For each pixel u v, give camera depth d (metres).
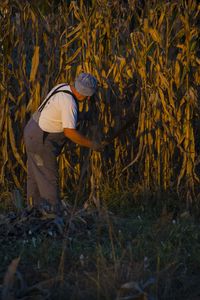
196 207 14.18
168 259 10.46
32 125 13.06
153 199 14.80
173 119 14.52
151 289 9.19
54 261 10.67
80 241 11.49
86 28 14.73
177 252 10.45
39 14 14.69
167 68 14.54
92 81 12.62
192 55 14.54
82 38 14.80
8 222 12.09
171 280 9.70
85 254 10.75
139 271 9.62
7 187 15.03
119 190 15.24
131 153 15.45
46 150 13.02
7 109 14.66
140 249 10.84
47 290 9.13
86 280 9.55
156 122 14.67
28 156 13.29
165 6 14.45
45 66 14.84
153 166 14.93
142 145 14.73
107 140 13.52
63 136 13.13
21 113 14.84
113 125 15.13
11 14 14.66
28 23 14.80
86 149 14.89
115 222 12.45
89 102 14.59
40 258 10.61
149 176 14.99
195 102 14.35
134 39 14.67
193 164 14.50
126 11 14.98
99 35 14.86
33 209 12.61
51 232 11.66
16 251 10.95
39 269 10.23
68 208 12.91
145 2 14.73
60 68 14.75
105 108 15.02
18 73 14.81
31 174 13.36
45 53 14.84
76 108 12.70
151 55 14.71
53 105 12.74
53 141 13.05
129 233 11.91
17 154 14.66
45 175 13.09
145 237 11.66
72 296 9.08
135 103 14.87
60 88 12.80
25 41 14.80
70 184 15.37
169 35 14.53
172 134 14.59
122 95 15.12
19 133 15.04
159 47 14.54
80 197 14.83
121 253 10.71
